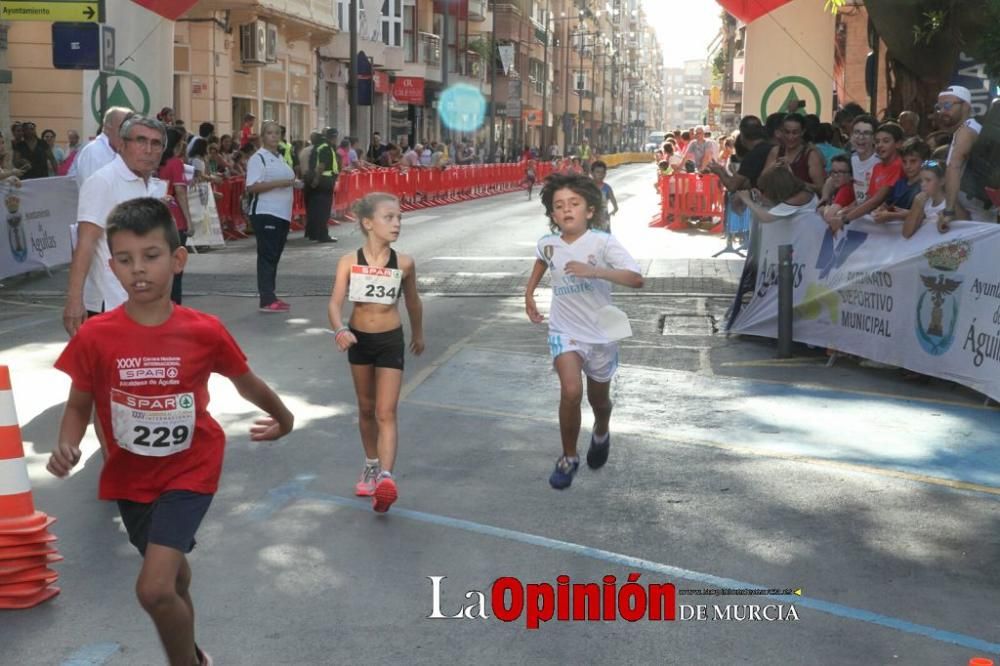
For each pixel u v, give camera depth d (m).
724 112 60.34
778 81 17.30
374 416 6.25
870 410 8.33
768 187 10.87
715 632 4.56
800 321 10.52
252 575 5.13
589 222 6.10
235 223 21.97
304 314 12.39
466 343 10.77
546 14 86.31
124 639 4.46
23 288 14.26
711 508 6.09
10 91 25.27
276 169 12.47
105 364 3.70
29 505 4.92
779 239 10.91
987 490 6.45
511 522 5.86
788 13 17.14
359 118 48.03
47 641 4.45
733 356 10.36
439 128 59.97
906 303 9.27
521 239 22.03
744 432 7.69
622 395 8.76
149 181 6.57
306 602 4.84
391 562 5.30
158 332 3.71
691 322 12.10
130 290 3.66
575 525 5.82
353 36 33.56
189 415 3.74
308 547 5.48
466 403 8.45
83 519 5.87
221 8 30.75
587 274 5.72
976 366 8.54
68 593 4.93
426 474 6.68
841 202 10.81
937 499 6.29
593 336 6.03
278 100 37.97
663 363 10.01
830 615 4.74
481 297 13.87
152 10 17.86
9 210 14.72
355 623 4.63
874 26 14.83
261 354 10.12
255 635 4.51
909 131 12.45
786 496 6.30
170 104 18.36
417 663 4.28
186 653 3.70
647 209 32.06
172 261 3.71
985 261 8.48
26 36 25.14
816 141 13.41
